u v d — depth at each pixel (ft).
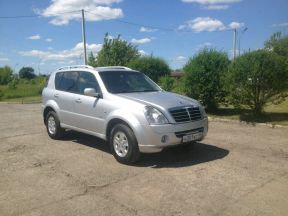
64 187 18.62
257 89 37.47
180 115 21.49
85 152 25.88
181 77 45.80
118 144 22.62
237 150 25.35
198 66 43.01
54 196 17.42
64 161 23.65
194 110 22.41
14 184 19.30
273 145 26.76
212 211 15.29
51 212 15.62
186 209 15.52
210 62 42.91
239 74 37.19
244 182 18.66
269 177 19.42
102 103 23.91
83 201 16.70
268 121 36.63
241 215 14.87
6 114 51.72
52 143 29.30
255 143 27.48
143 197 16.96
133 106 21.74
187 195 17.04
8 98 94.99
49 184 19.16
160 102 21.89
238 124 36.40
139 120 21.09
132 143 21.47
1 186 19.02
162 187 18.16
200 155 24.09
